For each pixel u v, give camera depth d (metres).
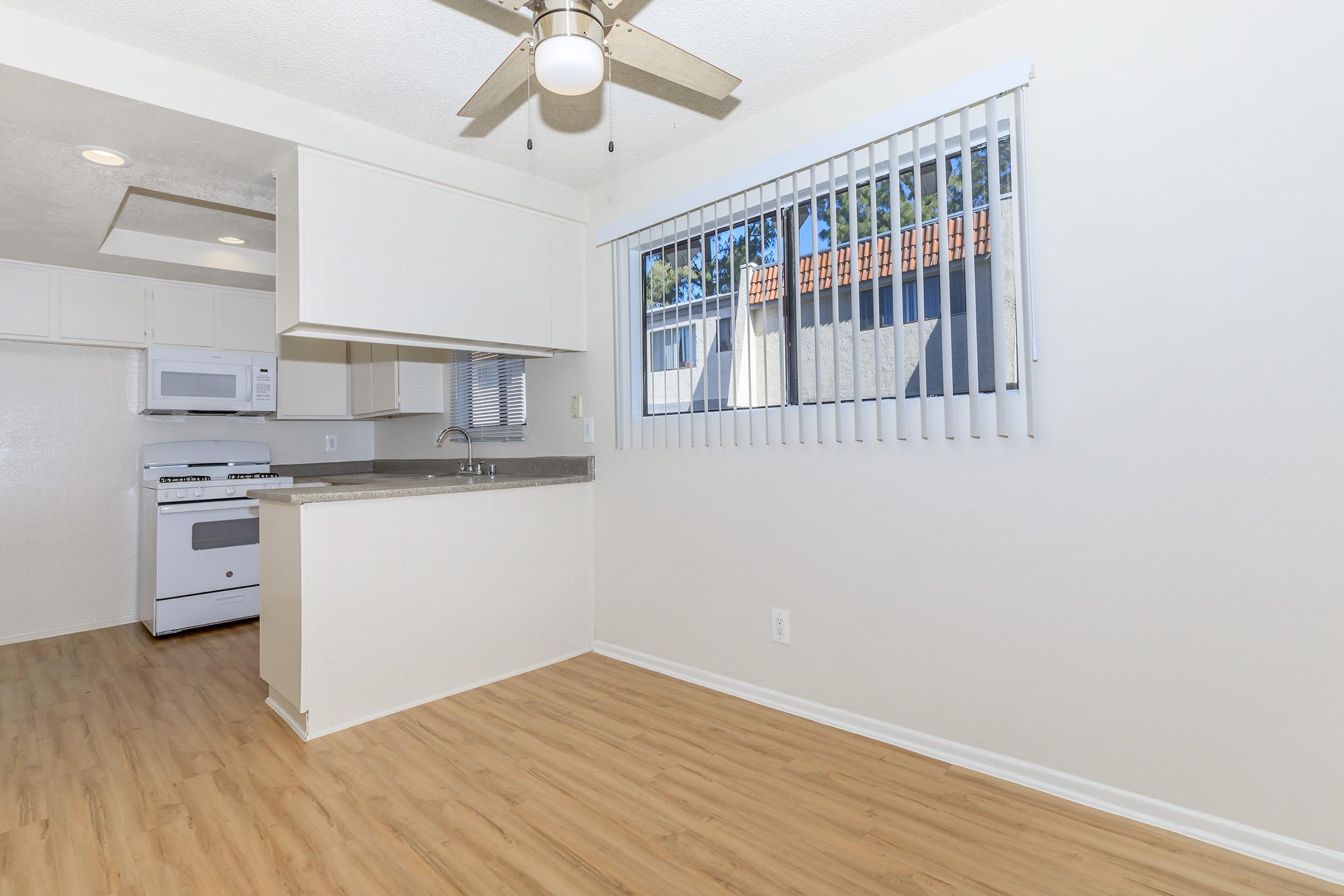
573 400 3.42
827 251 2.41
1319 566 1.59
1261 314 1.64
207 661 3.36
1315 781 1.60
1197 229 1.72
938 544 2.18
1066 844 1.73
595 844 1.77
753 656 2.69
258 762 2.23
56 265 3.74
